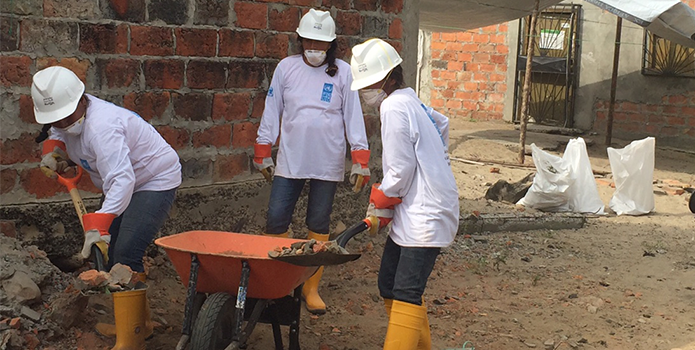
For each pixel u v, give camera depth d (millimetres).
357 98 5508
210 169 6289
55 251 5465
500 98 17562
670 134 15688
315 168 5496
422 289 4145
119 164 4078
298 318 4500
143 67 5734
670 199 10477
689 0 15125
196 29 6008
